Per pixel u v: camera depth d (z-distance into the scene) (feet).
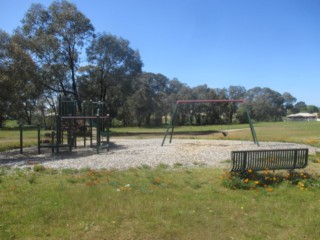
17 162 41.47
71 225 16.48
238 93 331.57
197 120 237.04
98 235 15.33
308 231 15.99
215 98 266.98
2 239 14.71
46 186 24.73
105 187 24.20
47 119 128.67
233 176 26.13
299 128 147.95
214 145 56.59
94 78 138.41
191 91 263.70
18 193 22.50
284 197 21.84
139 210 18.66
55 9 115.75
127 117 238.68
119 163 37.60
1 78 48.93
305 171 30.78
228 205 19.88
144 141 71.26
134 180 27.04
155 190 23.26
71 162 39.29
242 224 16.87
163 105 249.55
